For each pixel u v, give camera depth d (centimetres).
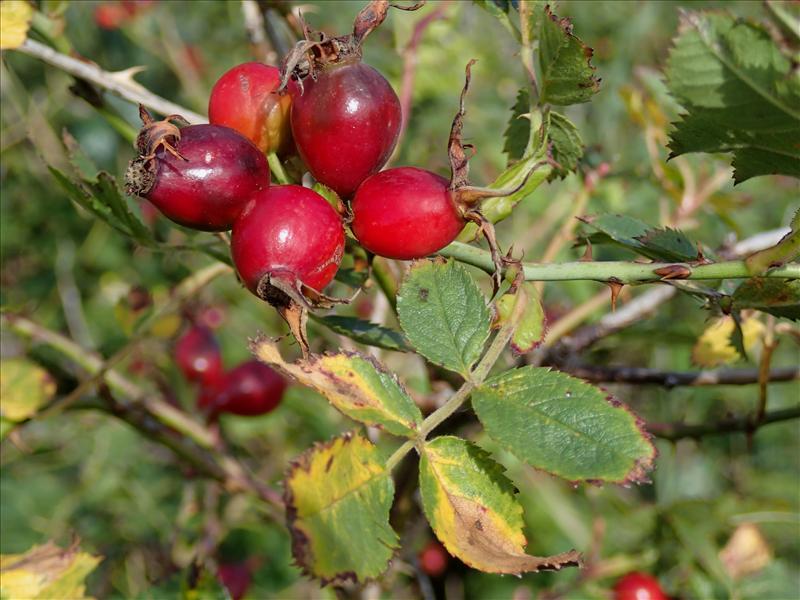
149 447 55
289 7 31
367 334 23
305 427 54
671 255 22
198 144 19
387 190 20
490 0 24
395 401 19
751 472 59
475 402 18
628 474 17
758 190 55
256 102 21
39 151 24
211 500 39
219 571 39
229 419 53
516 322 19
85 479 54
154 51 70
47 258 69
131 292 33
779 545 45
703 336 30
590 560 37
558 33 21
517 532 18
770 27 19
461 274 19
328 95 20
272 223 19
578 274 20
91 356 32
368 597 31
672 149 20
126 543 50
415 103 55
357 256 23
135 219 24
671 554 35
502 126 63
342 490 18
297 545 17
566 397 18
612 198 40
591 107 65
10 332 33
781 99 18
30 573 26
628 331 37
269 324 58
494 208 21
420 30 37
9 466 56
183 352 36
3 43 26
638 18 69
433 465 18
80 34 71
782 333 31
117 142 72
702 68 18
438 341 19
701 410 57
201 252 26
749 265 20
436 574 46
